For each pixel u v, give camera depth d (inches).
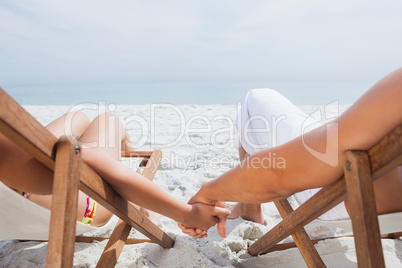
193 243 60.7
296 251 58.2
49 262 27.5
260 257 57.7
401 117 27.4
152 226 52.1
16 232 43.4
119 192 41.6
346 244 59.2
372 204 28.1
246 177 40.4
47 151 28.0
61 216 27.9
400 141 26.1
